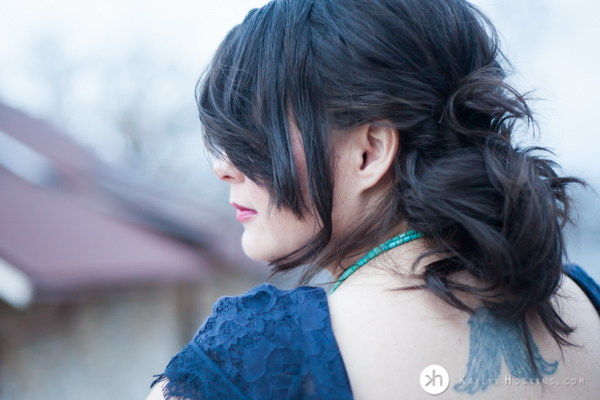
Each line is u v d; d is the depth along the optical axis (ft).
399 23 2.01
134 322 14.17
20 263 10.61
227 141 2.26
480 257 1.89
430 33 2.05
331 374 1.68
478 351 1.81
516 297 1.88
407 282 1.90
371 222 2.10
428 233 1.98
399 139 2.03
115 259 12.76
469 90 2.02
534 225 1.81
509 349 1.86
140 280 13.10
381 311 1.82
